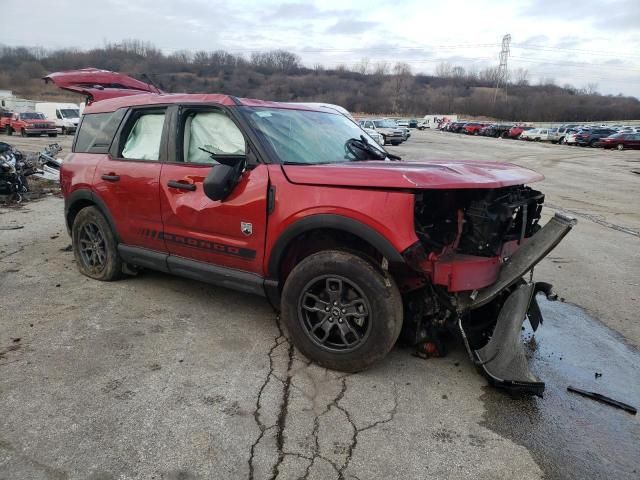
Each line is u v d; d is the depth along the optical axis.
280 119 3.81
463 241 3.16
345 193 3.01
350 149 4.01
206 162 3.80
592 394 3.08
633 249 6.95
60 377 3.09
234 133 3.65
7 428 2.58
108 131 4.57
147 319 4.00
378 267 3.04
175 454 2.42
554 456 2.50
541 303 4.71
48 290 4.58
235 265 3.61
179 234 3.89
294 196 3.19
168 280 4.92
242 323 3.97
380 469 2.37
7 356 3.34
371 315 3.03
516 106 98.19
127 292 4.57
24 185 9.70
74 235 4.90
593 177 17.55
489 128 53.44
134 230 4.27
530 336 3.97
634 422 2.82
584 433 2.70
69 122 33.31
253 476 2.29
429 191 3.12
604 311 4.54
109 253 4.63
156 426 2.63
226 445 2.50
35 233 6.81
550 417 2.84
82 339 3.62
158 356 3.39
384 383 3.12
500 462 2.45
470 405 2.92
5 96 55.28
